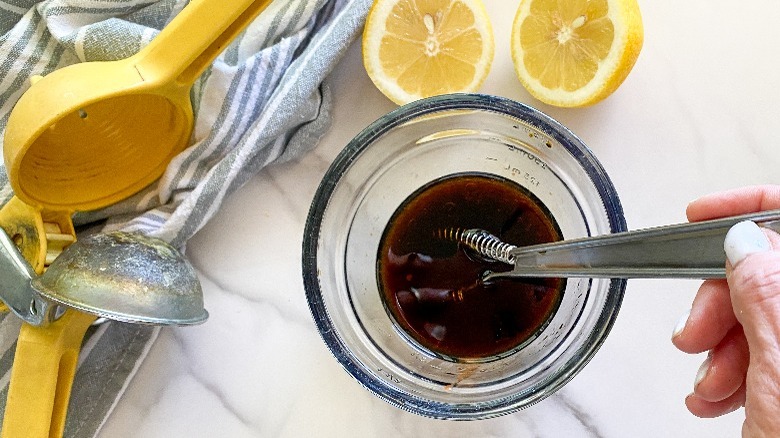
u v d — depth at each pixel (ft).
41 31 1.45
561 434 1.46
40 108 1.24
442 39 1.43
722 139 1.47
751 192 1.20
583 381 1.46
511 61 1.49
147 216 1.44
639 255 0.96
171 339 1.48
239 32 1.30
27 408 1.31
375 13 1.40
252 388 1.47
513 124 1.26
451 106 1.23
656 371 1.46
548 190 1.33
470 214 1.34
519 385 1.24
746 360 1.18
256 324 1.48
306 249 1.27
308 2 1.44
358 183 1.32
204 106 1.43
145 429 1.48
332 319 1.28
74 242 1.33
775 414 0.94
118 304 1.24
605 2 1.36
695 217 1.24
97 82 1.26
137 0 1.45
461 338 1.32
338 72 1.50
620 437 1.46
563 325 1.28
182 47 1.27
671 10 1.48
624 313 1.47
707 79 1.47
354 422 1.46
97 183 1.43
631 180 1.47
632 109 1.48
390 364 1.30
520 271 1.18
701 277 0.95
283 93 1.41
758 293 0.92
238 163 1.42
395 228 1.36
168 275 1.29
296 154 1.48
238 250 1.48
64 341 1.32
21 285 1.28
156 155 1.46
